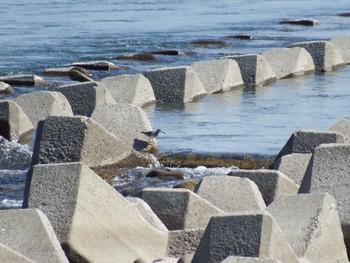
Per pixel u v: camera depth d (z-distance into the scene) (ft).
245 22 446.60
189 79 256.11
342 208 132.36
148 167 183.32
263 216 107.55
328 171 137.59
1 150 195.93
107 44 364.58
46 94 221.05
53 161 179.83
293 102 250.16
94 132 180.45
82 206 121.39
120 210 124.36
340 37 328.29
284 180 147.33
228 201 139.44
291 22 438.81
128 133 194.59
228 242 107.76
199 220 133.80
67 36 388.16
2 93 259.39
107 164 181.68
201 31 406.62
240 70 281.33
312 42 310.86
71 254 118.62
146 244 124.98
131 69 307.17
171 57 331.77
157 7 529.04
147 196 135.64
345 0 581.53
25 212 116.88
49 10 512.22
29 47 354.54
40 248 113.80
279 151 187.93
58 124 180.75
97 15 479.41
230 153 187.62
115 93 246.06
